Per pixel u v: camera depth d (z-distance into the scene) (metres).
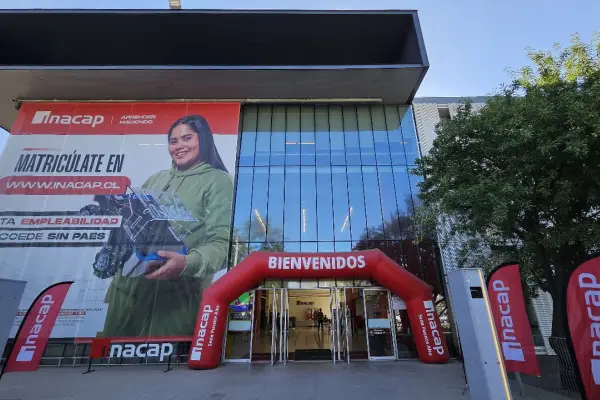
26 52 16.27
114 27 16.02
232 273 11.38
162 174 14.66
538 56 9.52
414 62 15.71
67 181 14.24
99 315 12.14
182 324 12.17
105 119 15.69
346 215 14.30
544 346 11.89
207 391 7.68
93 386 8.30
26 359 7.16
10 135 14.98
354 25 16.59
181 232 13.60
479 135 9.23
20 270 12.66
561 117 7.09
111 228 13.52
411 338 11.95
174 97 16.39
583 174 7.43
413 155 15.70
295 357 12.02
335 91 16.31
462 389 7.54
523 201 7.59
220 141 15.48
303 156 15.60
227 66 14.90
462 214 9.77
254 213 14.25
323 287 12.49
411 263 13.44
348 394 7.25
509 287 6.21
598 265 4.98
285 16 16.19
